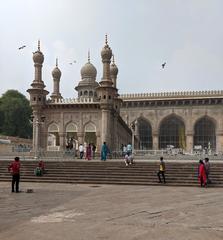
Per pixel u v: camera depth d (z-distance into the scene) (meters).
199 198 11.17
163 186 14.90
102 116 26.11
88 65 41.53
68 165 18.23
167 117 48.50
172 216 8.14
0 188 13.89
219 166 17.03
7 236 6.27
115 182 15.70
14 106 51.38
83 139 27.23
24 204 9.83
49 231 6.61
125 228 6.86
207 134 47.50
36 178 16.66
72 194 12.05
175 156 25.50
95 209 9.04
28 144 44.44
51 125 27.92
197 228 6.93
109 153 25.41
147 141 49.38
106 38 26.52
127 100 48.91
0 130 51.66
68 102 27.83
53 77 35.88
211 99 46.75
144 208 9.21
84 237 6.17
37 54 28.12
